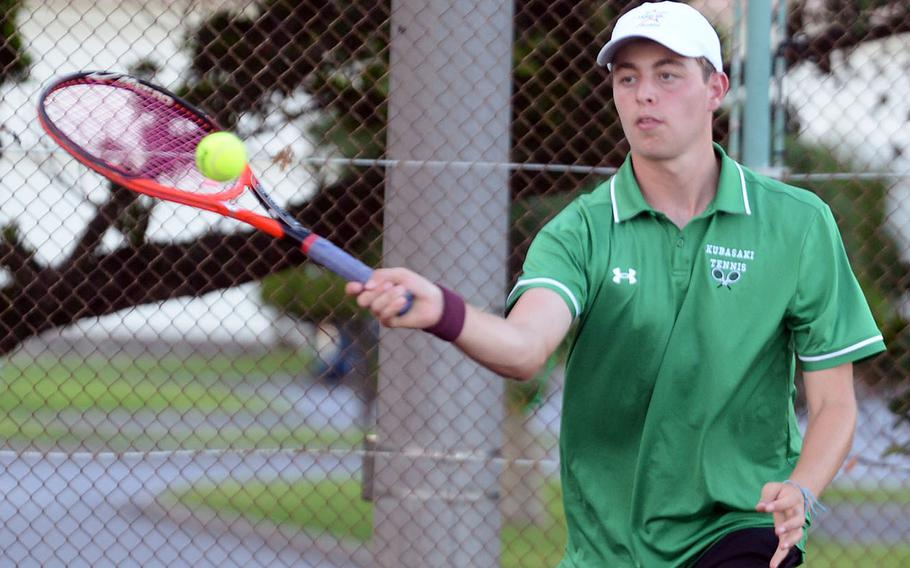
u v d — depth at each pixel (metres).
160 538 28.22
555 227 9.34
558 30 20.20
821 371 9.51
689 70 9.15
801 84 19.95
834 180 19.00
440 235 16.80
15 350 20.73
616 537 9.86
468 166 16.56
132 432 35.00
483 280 16.86
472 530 16.83
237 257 20.17
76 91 11.04
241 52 19.95
